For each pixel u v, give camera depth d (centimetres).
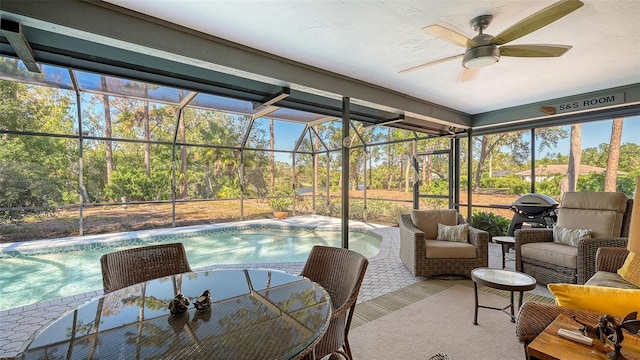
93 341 110
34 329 253
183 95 603
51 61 278
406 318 272
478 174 709
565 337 131
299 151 990
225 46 292
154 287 167
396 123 606
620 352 119
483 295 328
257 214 924
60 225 636
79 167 638
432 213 447
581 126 550
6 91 559
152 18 247
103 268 182
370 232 754
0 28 201
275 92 394
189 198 791
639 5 226
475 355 213
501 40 231
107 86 537
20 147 583
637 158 490
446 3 226
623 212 346
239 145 854
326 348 149
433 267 380
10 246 559
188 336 113
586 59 333
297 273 409
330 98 450
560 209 400
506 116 565
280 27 264
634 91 419
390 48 306
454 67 356
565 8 184
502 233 612
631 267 232
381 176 869
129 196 707
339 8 232
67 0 215
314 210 1038
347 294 178
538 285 359
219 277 186
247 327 121
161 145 744
